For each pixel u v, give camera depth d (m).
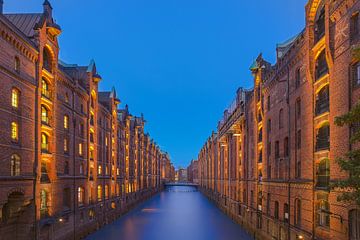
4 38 23.38
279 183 32.16
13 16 30.91
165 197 114.94
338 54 20.69
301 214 26.70
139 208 77.56
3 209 25.95
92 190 44.72
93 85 44.38
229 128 59.69
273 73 34.47
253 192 43.12
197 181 185.38
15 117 25.09
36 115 27.98
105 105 56.19
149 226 52.12
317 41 24.20
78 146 38.72
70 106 36.06
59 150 32.91
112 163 56.38
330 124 21.55
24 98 26.38
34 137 27.73
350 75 19.27
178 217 63.03
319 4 24.05
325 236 22.48
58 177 32.31
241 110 50.88
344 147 19.62
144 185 98.12
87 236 41.88
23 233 27.22
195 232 47.47
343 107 19.97
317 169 24.30
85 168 41.06
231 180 61.00
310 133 24.98
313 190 24.33
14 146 24.73
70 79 35.59
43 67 29.56
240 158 52.38
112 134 56.38
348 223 19.17
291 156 28.89
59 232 32.53
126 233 45.62
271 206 34.88
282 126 31.95
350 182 11.54
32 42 27.58
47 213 30.33
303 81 26.52
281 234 31.61
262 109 38.50
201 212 71.12
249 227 45.03
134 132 80.38
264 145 37.50
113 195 56.59
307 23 25.20
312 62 24.70
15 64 25.12
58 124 32.69
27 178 26.30
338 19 20.77
